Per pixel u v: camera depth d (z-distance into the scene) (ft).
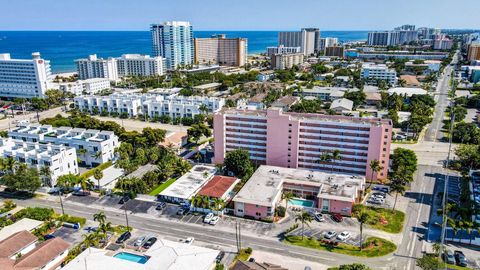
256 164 597.52
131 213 460.14
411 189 515.91
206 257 336.90
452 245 386.32
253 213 447.01
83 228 424.87
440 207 463.83
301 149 565.12
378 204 474.49
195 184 522.06
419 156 643.04
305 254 373.20
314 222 435.53
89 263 324.19
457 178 550.36
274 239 401.29
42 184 528.22
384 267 350.43
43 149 571.28
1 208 469.16
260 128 577.84
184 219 446.19
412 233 407.44
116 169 587.68
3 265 324.80
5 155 560.61
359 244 388.57
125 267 319.06
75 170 573.33
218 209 453.17
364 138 525.75
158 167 570.05
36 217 431.43
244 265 324.19
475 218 417.49
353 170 547.08
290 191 503.20
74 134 652.89
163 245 357.41
